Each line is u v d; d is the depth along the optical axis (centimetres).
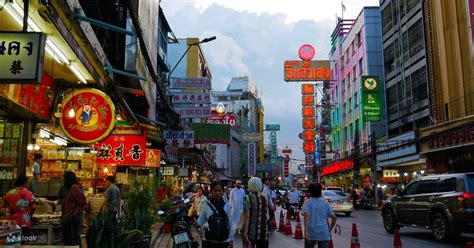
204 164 4997
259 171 9750
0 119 1030
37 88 980
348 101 5244
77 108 1032
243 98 12300
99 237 642
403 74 3566
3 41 572
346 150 5347
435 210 1316
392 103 3834
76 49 796
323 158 6662
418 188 1438
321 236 677
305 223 688
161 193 2322
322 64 5516
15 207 758
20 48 572
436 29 2912
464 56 2602
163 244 1198
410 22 3416
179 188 3725
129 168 2014
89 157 1494
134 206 1110
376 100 3750
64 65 962
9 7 628
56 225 871
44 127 1130
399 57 3656
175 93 2750
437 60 2891
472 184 1241
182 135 2461
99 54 979
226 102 11375
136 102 1823
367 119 3722
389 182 3716
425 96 3155
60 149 1480
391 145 3372
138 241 750
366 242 1301
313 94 5566
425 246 1204
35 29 713
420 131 2816
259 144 11531
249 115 11644
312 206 689
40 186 1184
